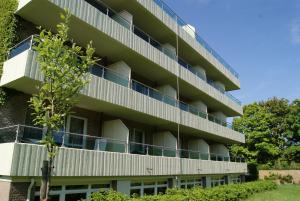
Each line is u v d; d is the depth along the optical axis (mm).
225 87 36281
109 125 15914
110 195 11016
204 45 27328
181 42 23297
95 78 13398
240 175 33406
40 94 7246
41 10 12453
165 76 21000
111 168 13344
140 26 20750
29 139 10109
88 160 12180
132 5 17969
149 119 18359
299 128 47688
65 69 7223
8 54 12000
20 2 12422
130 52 16734
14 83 11219
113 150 13781
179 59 22641
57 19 13141
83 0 13617
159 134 20641
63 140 11352
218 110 32812
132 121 18859
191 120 21797
